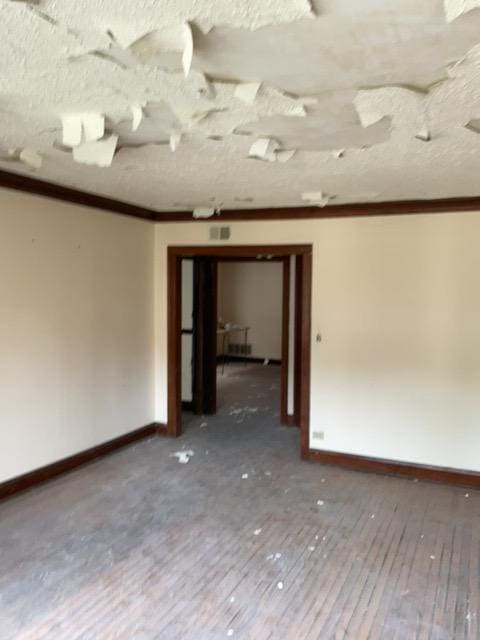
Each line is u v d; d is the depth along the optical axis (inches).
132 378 191.6
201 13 52.6
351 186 138.6
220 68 66.5
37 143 102.6
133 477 160.4
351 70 66.7
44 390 151.8
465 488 156.1
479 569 110.0
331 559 113.7
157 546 118.2
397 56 62.5
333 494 150.3
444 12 52.3
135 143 99.8
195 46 60.2
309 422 177.8
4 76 69.5
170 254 196.9
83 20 54.3
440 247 157.6
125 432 189.2
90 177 133.6
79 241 162.1
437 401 160.2
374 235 165.9
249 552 116.3
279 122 86.7
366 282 167.8
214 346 238.5
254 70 66.9
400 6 51.0
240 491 151.3
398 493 151.6
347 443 172.9
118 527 127.3
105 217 173.0
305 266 175.6
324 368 175.0
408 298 162.6
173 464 172.7
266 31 56.5
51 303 152.6
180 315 201.5
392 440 166.7
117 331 182.1
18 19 54.1
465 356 156.2
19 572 106.4
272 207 176.7
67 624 90.7
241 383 313.4
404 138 94.6
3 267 136.3
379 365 167.3
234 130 91.4
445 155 106.3
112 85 72.3
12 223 138.2
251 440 200.2
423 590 102.3
